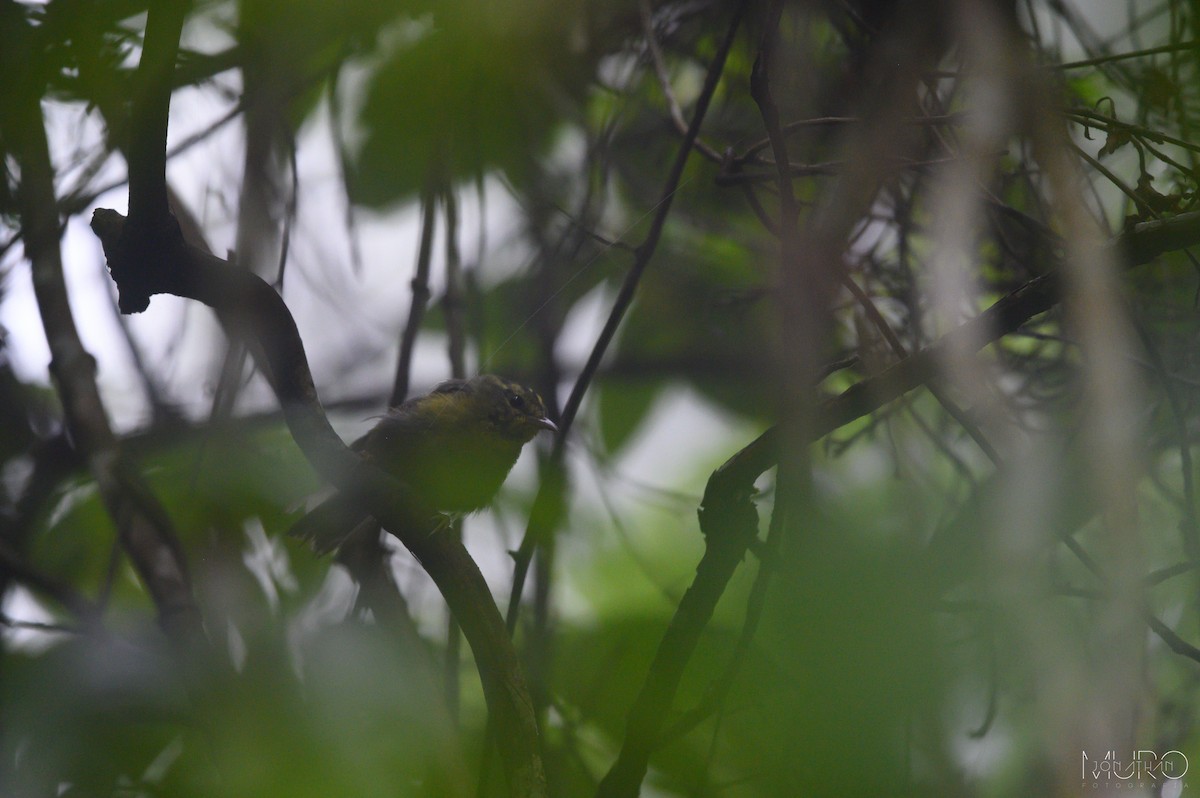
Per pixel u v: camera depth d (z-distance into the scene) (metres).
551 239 10.22
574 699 7.24
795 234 5.98
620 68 9.56
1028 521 5.97
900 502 7.58
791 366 5.75
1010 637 5.88
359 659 6.67
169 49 5.46
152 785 6.68
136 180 5.58
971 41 5.78
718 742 6.10
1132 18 7.27
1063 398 7.95
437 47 8.52
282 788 5.77
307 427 6.00
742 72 9.38
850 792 4.31
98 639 7.27
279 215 9.08
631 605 8.80
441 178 9.12
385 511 5.87
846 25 8.32
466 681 8.42
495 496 10.23
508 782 5.58
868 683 4.48
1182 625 7.57
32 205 7.67
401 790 6.10
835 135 8.50
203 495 7.89
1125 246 5.27
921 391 8.16
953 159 6.27
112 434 7.69
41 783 6.80
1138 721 5.16
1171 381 6.59
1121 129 5.78
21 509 9.42
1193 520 5.79
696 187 10.42
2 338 9.42
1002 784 6.10
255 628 7.58
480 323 9.62
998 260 8.19
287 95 8.35
